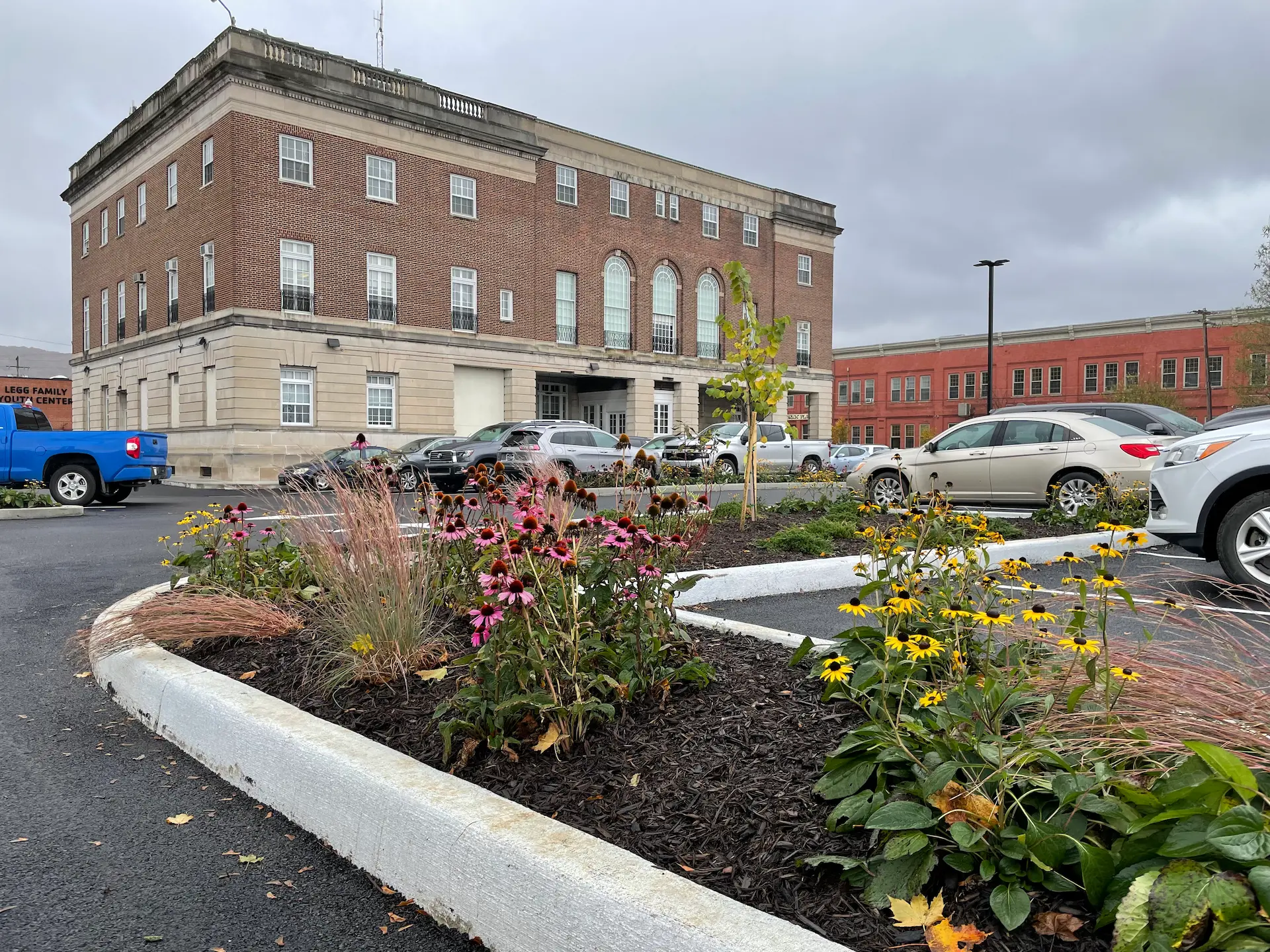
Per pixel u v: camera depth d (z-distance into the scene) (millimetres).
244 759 3139
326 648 3854
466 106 30344
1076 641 2445
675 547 3730
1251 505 5805
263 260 25266
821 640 3854
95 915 2322
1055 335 54375
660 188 36938
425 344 28969
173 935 2230
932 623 3275
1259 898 1463
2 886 2471
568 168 33906
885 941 1780
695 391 38375
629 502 4246
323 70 26578
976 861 1939
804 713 2896
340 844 2678
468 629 4090
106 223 33344
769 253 41688
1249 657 3076
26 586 7008
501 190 31203
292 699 3488
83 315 35969
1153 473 6469
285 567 5027
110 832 2820
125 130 31109
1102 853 1729
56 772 3316
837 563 6551
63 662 4867
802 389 42812
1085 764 2162
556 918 2008
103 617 4785
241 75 24672
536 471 4816
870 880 1957
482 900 2189
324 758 2758
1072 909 1786
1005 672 2877
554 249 33281
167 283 28750
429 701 3273
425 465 14039
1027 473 10680
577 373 33969
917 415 60625
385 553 3885
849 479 12477
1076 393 53562
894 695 2736
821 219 43469
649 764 2629
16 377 61062
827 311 44312
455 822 2283
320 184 26500
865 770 2232
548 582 3070
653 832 2279
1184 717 2324
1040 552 7426
